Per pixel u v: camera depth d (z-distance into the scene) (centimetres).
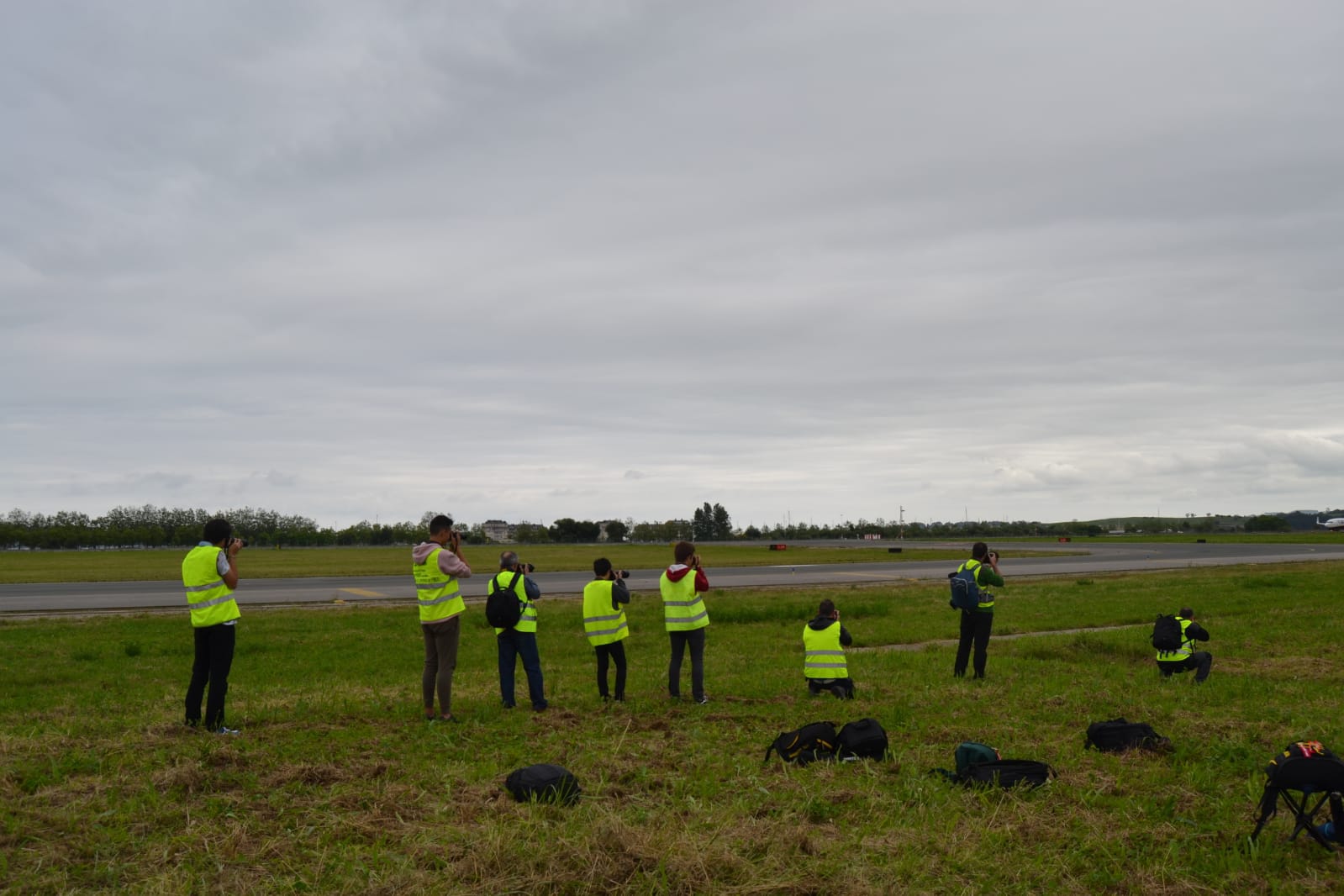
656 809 646
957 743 875
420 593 969
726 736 898
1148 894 518
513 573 1048
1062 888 529
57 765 711
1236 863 558
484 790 680
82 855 545
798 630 2089
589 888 503
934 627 2072
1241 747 824
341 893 496
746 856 550
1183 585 3309
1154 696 1130
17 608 2630
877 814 645
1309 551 6756
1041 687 1213
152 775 693
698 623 1098
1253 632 1827
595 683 1288
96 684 1330
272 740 838
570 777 683
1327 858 568
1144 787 718
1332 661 1445
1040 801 675
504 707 1052
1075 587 3300
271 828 602
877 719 987
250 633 1998
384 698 1116
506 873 518
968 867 547
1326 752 583
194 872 523
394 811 634
